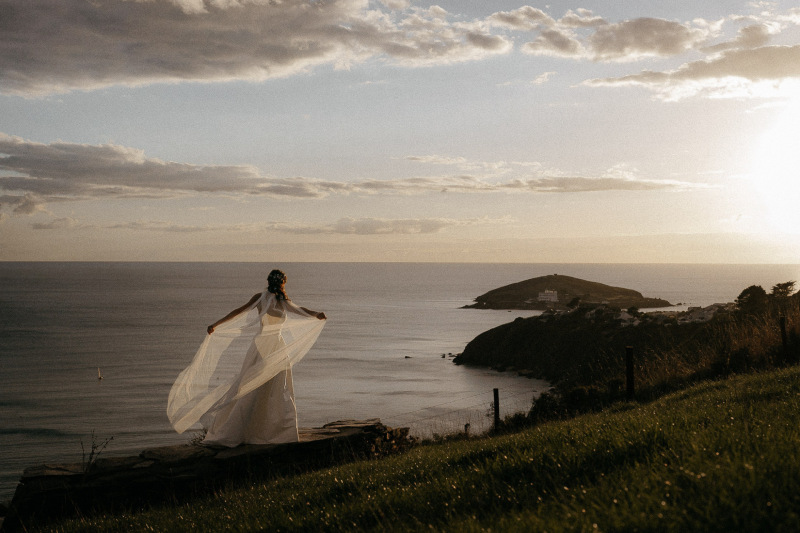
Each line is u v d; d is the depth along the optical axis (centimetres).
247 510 554
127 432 8194
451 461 596
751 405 666
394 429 1038
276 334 893
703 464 351
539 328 12688
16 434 8112
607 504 327
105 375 13112
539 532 304
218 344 899
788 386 825
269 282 919
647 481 349
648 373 1584
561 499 364
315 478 668
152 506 761
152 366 14325
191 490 789
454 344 19425
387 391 10925
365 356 16300
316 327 923
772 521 268
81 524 644
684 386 1384
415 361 15138
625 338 9538
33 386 11825
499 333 13800
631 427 539
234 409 877
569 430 627
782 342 1397
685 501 305
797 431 443
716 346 1599
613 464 430
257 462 833
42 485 739
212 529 506
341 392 10888
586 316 12050
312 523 449
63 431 8269
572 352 10938
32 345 18162
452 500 420
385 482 550
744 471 323
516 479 448
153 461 800
